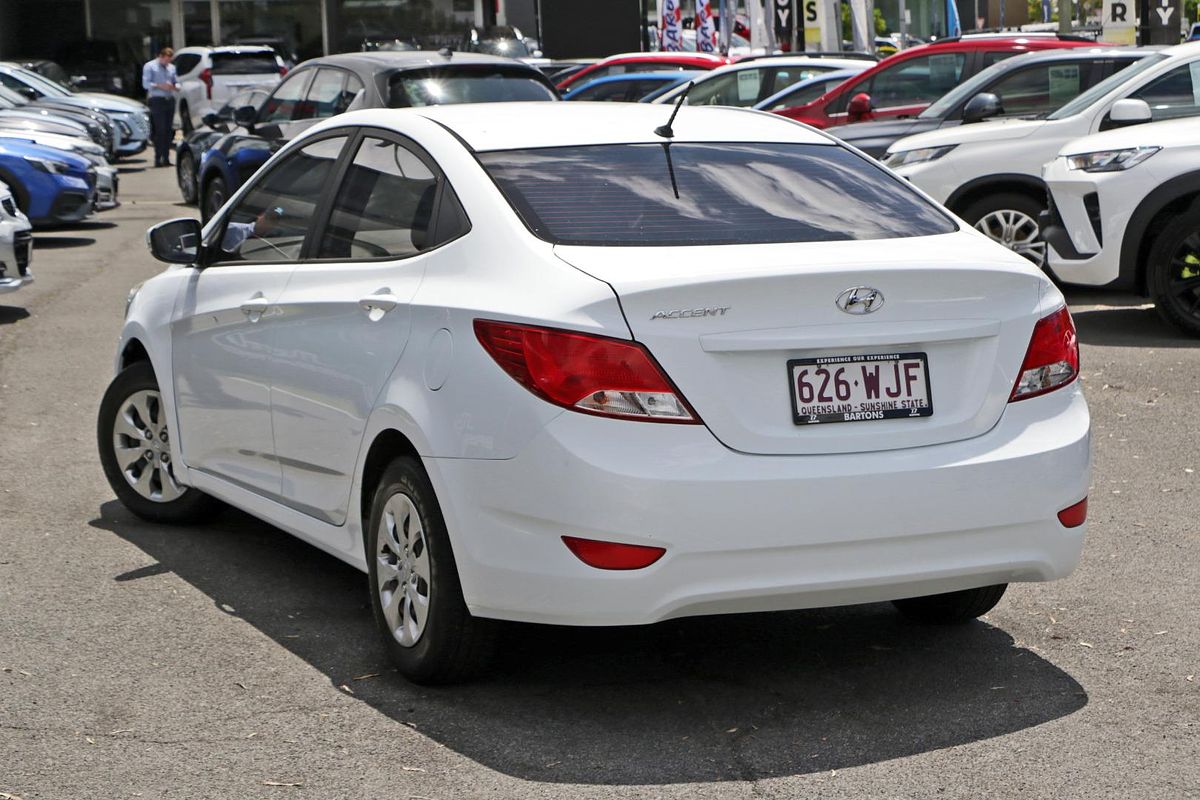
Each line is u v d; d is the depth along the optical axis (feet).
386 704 14.78
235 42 148.05
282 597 18.21
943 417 14.01
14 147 59.52
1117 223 34.45
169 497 21.26
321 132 18.45
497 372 13.70
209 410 19.11
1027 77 45.19
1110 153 34.50
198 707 14.71
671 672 15.64
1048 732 13.93
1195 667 15.49
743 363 13.43
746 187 15.84
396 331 15.12
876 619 17.33
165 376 20.15
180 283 20.01
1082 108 39.75
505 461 13.53
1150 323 37.01
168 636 16.78
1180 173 33.73
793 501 13.29
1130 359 32.32
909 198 16.43
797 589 13.48
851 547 13.55
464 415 13.94
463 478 13.93
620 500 13.03
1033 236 40.16
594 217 14.83
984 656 16.02
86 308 42.37
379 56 45.93
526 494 13.39
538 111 17.35
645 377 13.17
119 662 15.96
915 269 13.79
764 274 13.33
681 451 13.17
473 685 15.25
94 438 26.84
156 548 20.30
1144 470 23.54
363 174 17.13
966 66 50.67
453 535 14.08
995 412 14.23
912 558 13.78
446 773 13.17
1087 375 30.81
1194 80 38.86
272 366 17.40
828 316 13.61
